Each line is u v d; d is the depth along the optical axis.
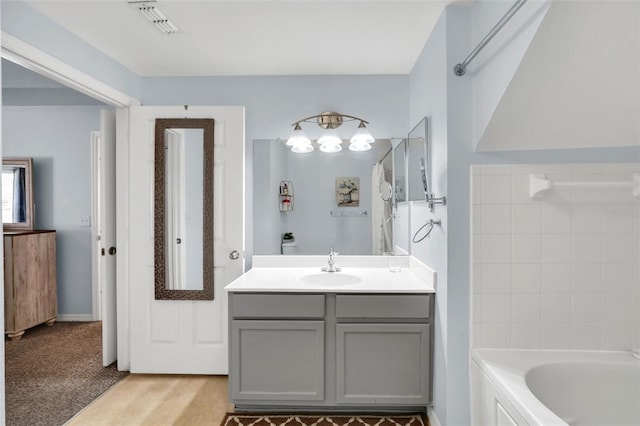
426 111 2.38
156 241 2.77
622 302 1.91
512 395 1.50
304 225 2.88
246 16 2.08
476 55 1.82
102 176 2.86
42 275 3.78
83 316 4.04
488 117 1.77
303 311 2.19
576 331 1.93
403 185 2.85
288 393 2.21
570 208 1.92
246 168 2.91
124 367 2.85
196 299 2.76
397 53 2.53
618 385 1.79
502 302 1.95
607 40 1.42
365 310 2.17
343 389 2.19
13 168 3.96
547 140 1.88
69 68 2.23
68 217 4.03
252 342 2.22
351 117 2.83
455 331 1.96
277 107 2.91
